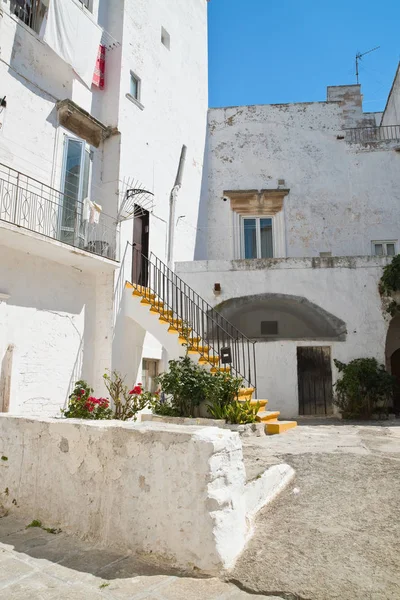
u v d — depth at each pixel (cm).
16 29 827
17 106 817
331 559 285
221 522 281
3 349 737
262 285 1196
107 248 928
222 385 773
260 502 374
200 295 1202
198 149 1489
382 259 1187
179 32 1393
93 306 945
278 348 1154
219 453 295
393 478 439
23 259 795
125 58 1057
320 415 1142
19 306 775
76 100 956
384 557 286
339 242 1474
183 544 285
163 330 914
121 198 995
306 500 388
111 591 257
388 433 773
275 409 1124
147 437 313
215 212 1533
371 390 1084
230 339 1161
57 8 888
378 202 1481
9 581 271
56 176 884
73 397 720
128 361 969
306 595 246
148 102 1152
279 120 1589
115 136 1015
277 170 1549
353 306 1171
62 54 895
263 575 267
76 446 353
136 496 311
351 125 1560
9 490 400
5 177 778
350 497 391
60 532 345
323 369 1171
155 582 266
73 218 899
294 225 1498
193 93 1477
